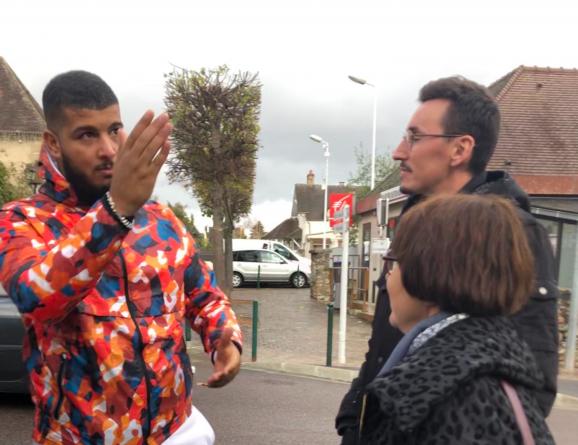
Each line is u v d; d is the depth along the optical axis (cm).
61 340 155
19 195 2098
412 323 134
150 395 161
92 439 156
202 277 194
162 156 132
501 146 1261
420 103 186
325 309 1513
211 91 1370
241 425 515
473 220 121
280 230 5734
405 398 110
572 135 1303
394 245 132
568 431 527
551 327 143
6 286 141
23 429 467
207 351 190
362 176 2448
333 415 554
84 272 132
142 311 162
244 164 1416
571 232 952
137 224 168
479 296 117
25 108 2494
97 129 157
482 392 111
